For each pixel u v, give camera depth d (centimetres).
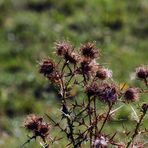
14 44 1398
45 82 1205
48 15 1574
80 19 1554
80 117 424
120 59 1333
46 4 1648
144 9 1661
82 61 425
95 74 425
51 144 435
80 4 1652
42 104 1138
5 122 1059
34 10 1625
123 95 420
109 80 479
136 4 1683
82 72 425
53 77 430
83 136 425
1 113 1111
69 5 1636
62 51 433
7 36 1445
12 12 1595
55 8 1630
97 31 1519
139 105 423
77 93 864
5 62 1305
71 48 438
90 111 417
